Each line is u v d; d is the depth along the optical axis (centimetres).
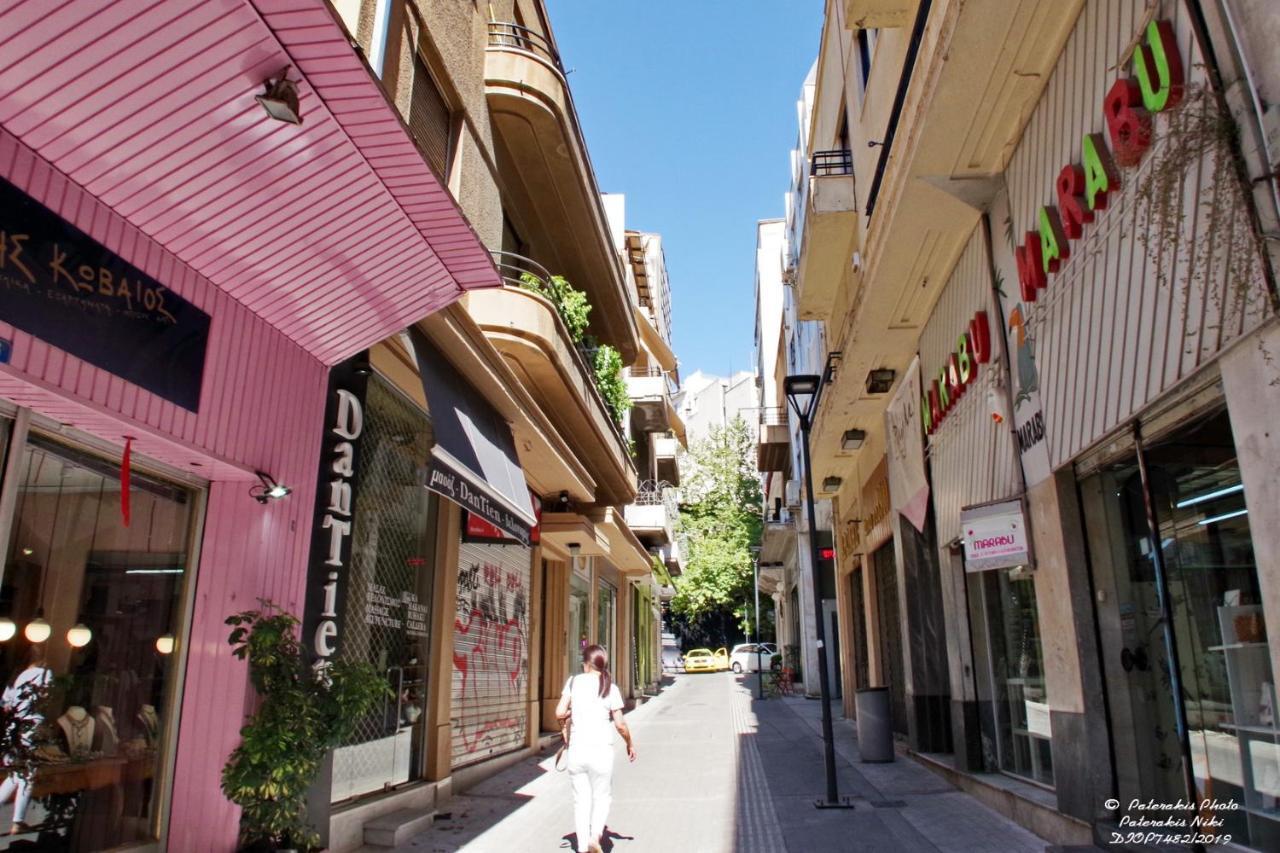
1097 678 600
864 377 1173
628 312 1783
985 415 777
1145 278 473
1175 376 443
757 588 3762
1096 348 542
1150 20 452
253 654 520
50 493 439
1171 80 421
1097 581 612
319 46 365
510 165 1196
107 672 474
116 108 370
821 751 1245
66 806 441
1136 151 467
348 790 676
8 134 370
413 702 831
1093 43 529
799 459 2425
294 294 552
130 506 499
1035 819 681
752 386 5697
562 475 1266
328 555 627
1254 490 382
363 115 416
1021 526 684
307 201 472
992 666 882
